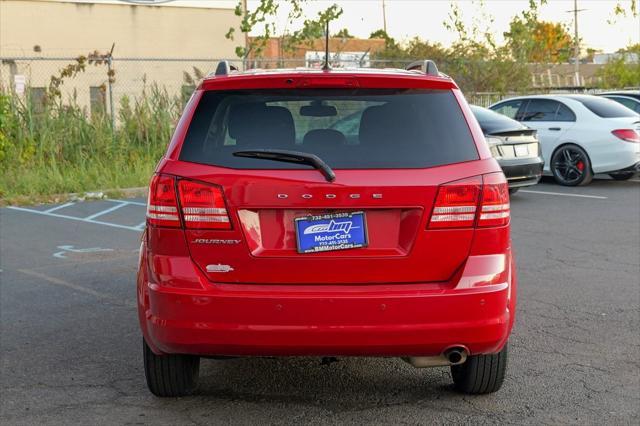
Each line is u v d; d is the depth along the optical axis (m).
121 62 28.53
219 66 4.49
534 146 13.63
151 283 4.07
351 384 5.05
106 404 4.70
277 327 3.91
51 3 27.33
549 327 6.26
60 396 4.83
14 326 6.34
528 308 6.82
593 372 5.23
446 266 4.01
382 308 3.91
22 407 4.66
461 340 3.99
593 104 16.28
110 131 16.58
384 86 4.18
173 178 3.99
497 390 4.81
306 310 3.90
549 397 4.79
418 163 3.99
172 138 4.16
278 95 4.18
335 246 3.95
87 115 16.91
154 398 4.80
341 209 3.94
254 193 3.92
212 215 3.95
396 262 3.97
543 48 31.58
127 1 28.55
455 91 4.28
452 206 3.97
